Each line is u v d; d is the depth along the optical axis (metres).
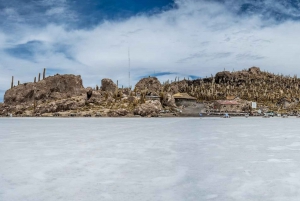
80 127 49.09
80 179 12.55
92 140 27.62
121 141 26.69
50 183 11.93
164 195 10.34
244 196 10.25
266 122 73.00
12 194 10.50
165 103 151.25
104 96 152.88
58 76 168.88
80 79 172.88
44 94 162.75
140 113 123.81
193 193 10.57
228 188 11.20
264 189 11.08
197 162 16.19
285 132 37.22
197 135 32.72
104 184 11.75
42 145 23.78
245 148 21.70
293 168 14.69
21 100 162.00
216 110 157.62
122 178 12.70
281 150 20.72
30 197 10.16
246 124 60.72
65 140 27.70
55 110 136.38
